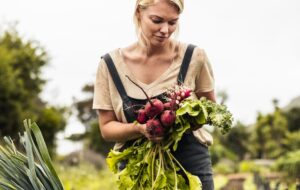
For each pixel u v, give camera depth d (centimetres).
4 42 3362
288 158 2012
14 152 352
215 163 3294
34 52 3334
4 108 2981
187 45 358
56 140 3362
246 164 2838
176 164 349
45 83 3400
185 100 331
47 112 3284
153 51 352
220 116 321
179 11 334
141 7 340
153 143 339
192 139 350
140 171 344
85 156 3133
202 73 361
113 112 367
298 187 543
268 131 4212
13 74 2998
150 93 350
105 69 362
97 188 1427
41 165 344
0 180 336
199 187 332
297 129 4547
